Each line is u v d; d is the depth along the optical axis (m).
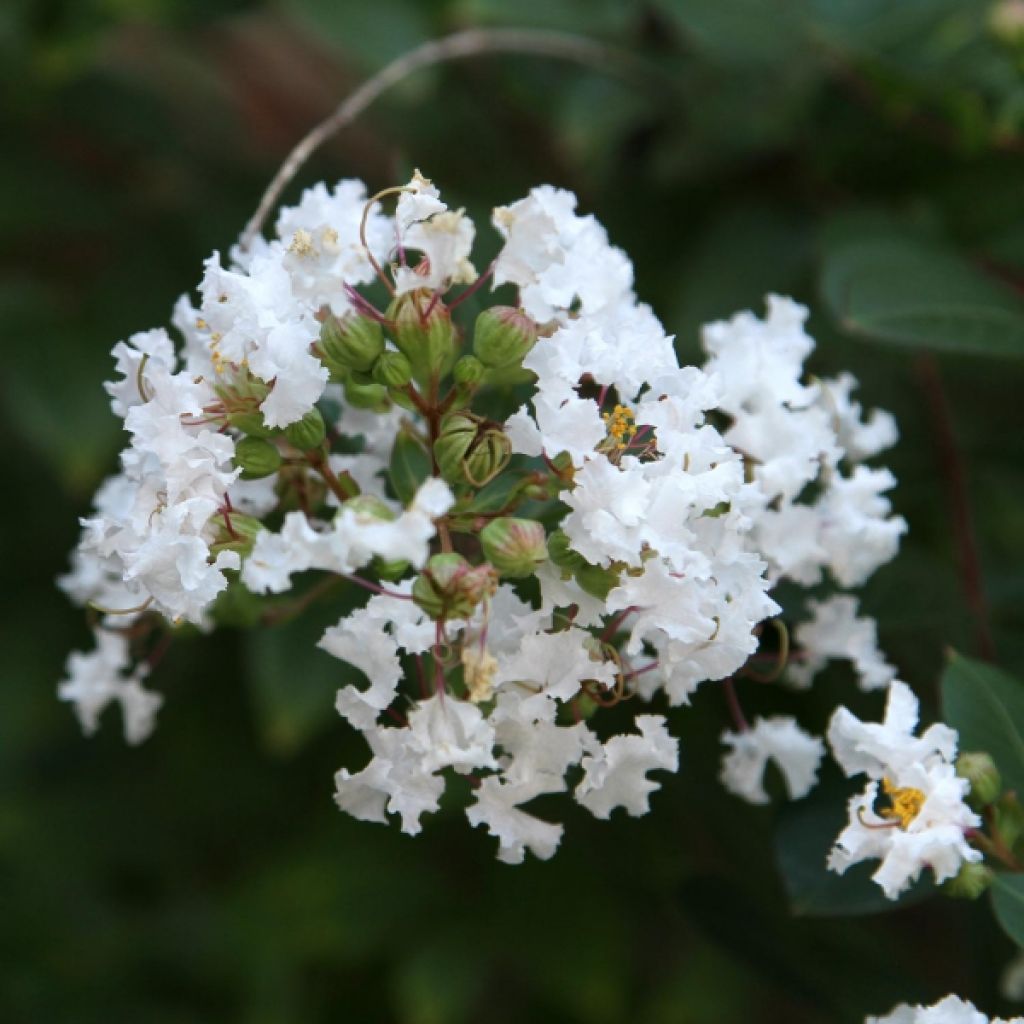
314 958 0.68
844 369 0.60
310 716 0.57
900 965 0.57
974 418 0.61
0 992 0.66
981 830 0.47
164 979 0.67
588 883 0.67
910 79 0.59
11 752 0.69
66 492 0.71
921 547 0.59
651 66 0.63
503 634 0.45
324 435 0.46
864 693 0.53
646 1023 0.67
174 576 0.45
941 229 0.60
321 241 0.46
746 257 0.61
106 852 0.69
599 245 0.47
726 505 0.46
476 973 0.66
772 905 0.57
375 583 0.49
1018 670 0.54
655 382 0.45
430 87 0.63
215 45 0.75
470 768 0.45
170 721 0.70
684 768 0.57
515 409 0.48
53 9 0.65
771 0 0.61
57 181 0.69
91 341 0.66
